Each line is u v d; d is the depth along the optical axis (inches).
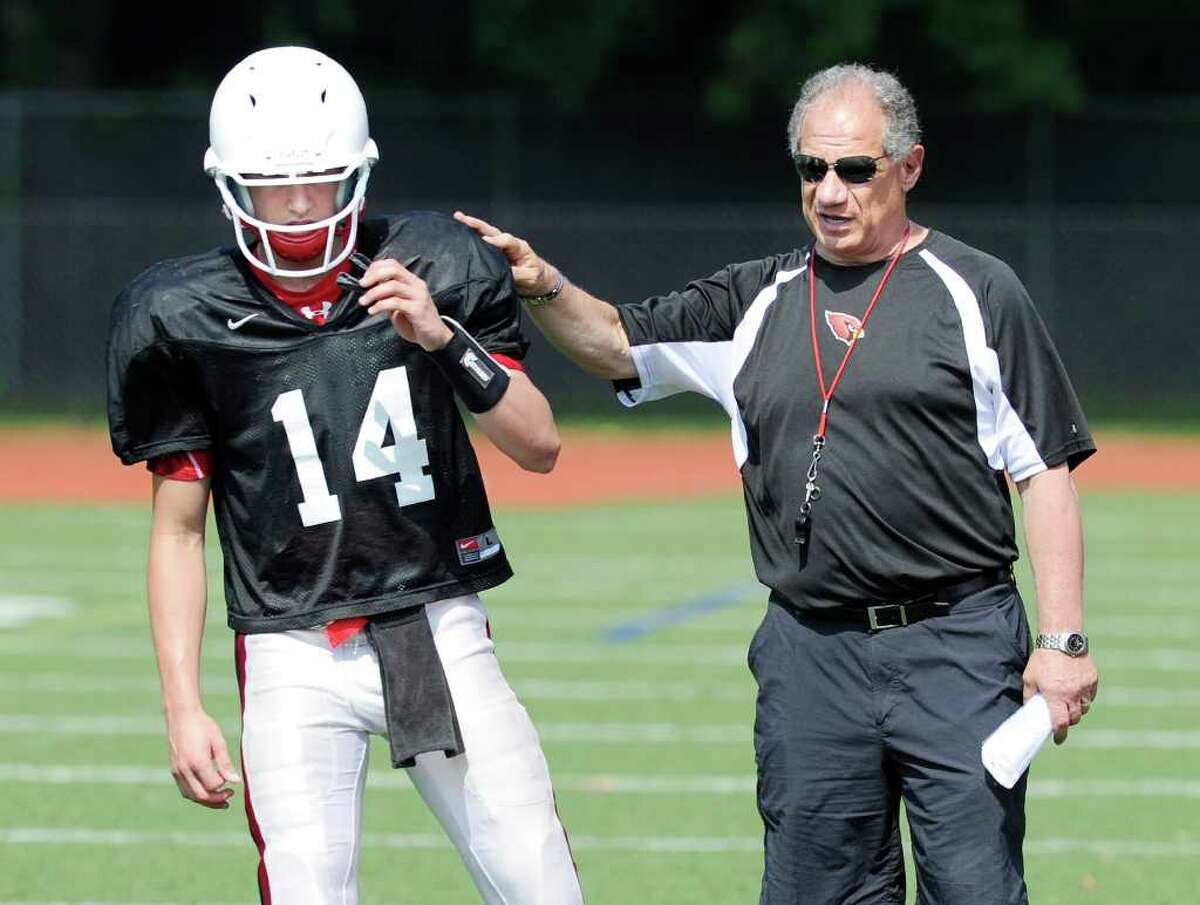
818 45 3801.7
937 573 610.5
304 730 581.0
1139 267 3540.8
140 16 4192.9
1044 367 614.5
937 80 3981.3
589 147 3715.6
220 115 574.9
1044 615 608.7
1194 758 1131.9
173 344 579.5
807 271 637.9
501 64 4101.9
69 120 3668.8
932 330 613.6
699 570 1860.2
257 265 575.5
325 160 567.8
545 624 1573.6
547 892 579.8
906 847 989.2
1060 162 3681.1
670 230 3575.3
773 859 636.1
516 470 2768.2
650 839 964.0
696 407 3553.2
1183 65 4156.0
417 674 581.0
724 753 1145.4
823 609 618.5
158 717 1251.8
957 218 3624.5
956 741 605.6
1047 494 613.3
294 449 581.6
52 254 3538.4
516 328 603.8
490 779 582.9
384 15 4180.6
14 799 1049.5
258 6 4195.4
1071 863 919.7
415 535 585.9
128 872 915.4
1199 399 3518.7
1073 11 4092.0
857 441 613.0
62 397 3521.2
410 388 585.9
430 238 601.3
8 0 4082.2
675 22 4195.4
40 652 1465.3
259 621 587.8
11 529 2174.0
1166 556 1962.4
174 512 596.7
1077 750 1151.6
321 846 573.9
